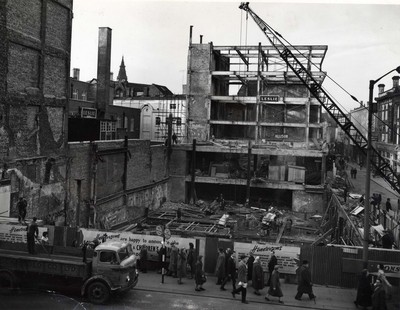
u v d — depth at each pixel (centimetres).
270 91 5319
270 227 3170
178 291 1583
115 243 1498
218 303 1477
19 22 2228
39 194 2402
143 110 6003
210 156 4950
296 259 1762
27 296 1370
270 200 4669
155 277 1753
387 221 2470
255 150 4338
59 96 2631
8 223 1903
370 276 1497
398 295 1509
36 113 2412
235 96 4853
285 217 3559
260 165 4825
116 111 4972
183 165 4472
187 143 4809
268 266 1703
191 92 4972
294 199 4228
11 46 2188
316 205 4169
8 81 2173
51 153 2534
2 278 1428
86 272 1413
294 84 5206
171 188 4488
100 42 4338
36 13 2378
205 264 1822
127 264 1447
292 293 1628
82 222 2827
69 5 2691
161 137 5903
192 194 4409
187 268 1797
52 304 1308
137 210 3566
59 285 1462
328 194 3875
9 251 1566
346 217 2605
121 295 1505
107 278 1405
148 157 3875
